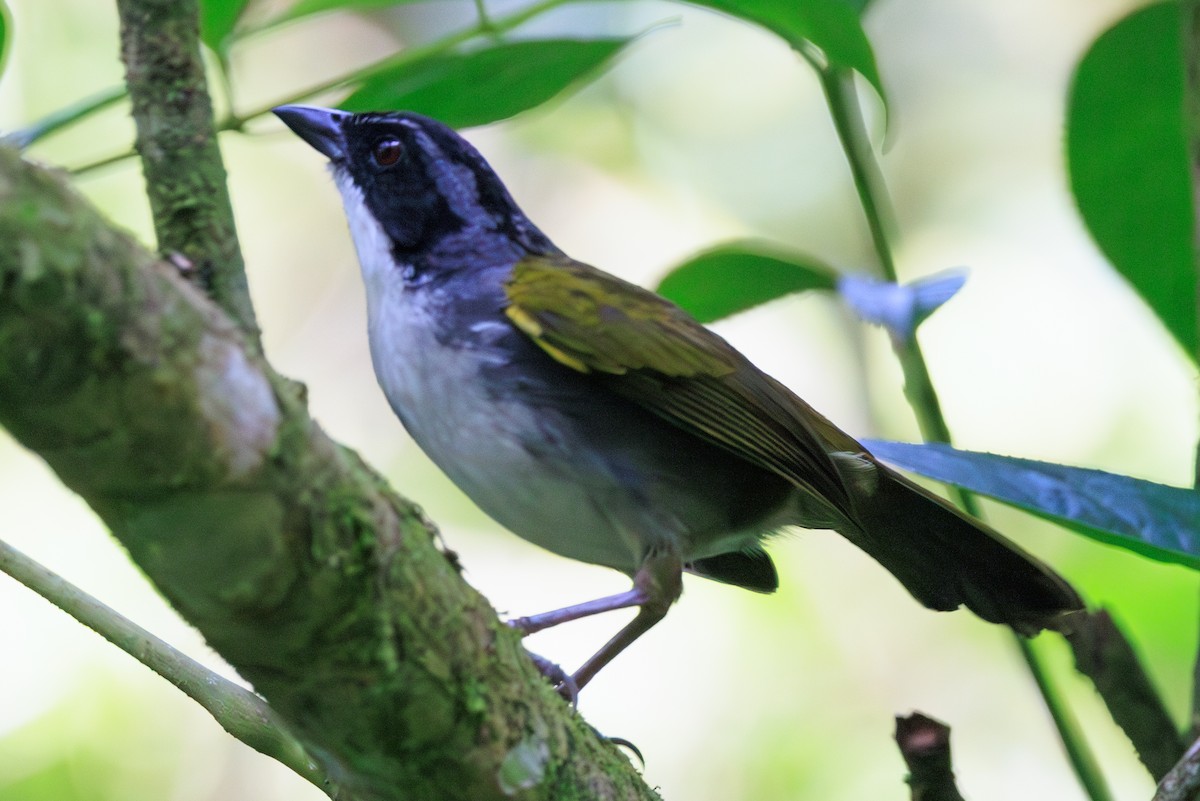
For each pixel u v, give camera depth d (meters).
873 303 7.39
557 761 5.08
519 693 4.86
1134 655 7.05
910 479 8.42
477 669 4.59
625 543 7.87
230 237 5.38
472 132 17.66
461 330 7.82
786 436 7.89
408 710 4.39
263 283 16.61
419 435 8.01
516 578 14.98
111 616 6.22
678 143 17.73
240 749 13.37
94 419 3.33
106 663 13.38
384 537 4.11
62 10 15.36
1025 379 16.39
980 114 17.95
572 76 7.63
